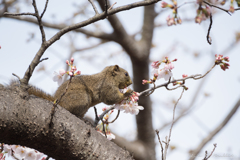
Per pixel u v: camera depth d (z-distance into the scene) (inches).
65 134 267.0
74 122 278.1
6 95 259.3
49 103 279.7
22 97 264.2
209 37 311.9
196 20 306.0
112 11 290.8
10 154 330.3
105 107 383.2
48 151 271.6
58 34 287.3
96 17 292.5
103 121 340.2
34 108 263.3
